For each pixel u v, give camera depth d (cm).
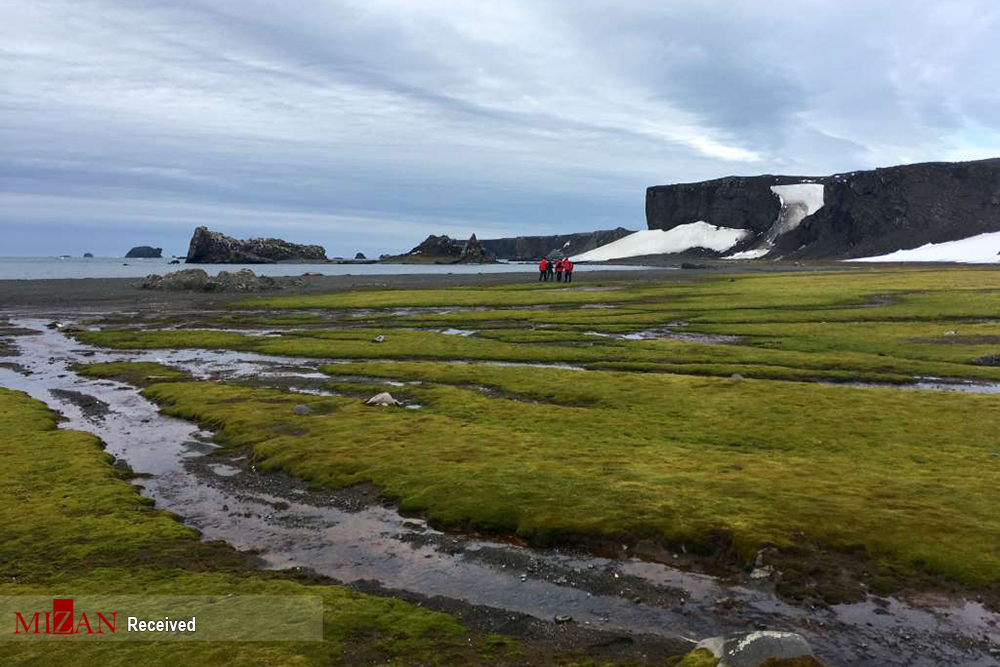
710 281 13050
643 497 1875
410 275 17638
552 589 1478
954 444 2503
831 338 5388
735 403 3178
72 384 3931
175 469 2342
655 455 2325
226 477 2247
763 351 4819
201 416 3044
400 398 3450
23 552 1612
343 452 2398
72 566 1539
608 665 1163
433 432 2656
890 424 2775
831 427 2745
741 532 1633
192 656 1138
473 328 6556
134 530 1753
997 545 1558
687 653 1173
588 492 1925
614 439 2584
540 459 2266
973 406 3039
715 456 2312
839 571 1492
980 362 4375
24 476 2184
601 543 1666
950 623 1315
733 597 1429
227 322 7119
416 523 1839
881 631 1295
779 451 2444
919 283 11012
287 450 2444
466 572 1563
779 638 1099
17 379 4103
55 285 12581
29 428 2811
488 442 2500
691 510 1778
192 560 1595
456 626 1288
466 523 1802
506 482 2027
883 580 1456
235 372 4288
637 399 3312
